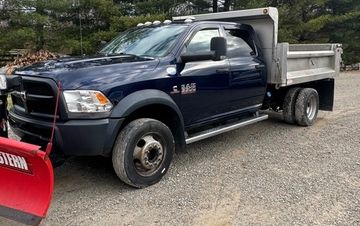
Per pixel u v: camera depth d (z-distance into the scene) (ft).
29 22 58.95
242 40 20.83
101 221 12.42
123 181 14.65
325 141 21.57
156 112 16.22
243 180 15.74
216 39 15.90
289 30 72.38
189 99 16.80
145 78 14.85
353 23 78.28
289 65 22.98
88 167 17.31
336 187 15.01
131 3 66.85
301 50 29.12
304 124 24.97
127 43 18.62
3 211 11.50
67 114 13.24
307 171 16.76
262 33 22.33
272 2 76.48
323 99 27.68
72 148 13.39
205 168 17.17
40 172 11.06
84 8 61.52
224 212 12.97
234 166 17.46
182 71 16.40
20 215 11.20
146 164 14.75
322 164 17.67
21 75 14.35
